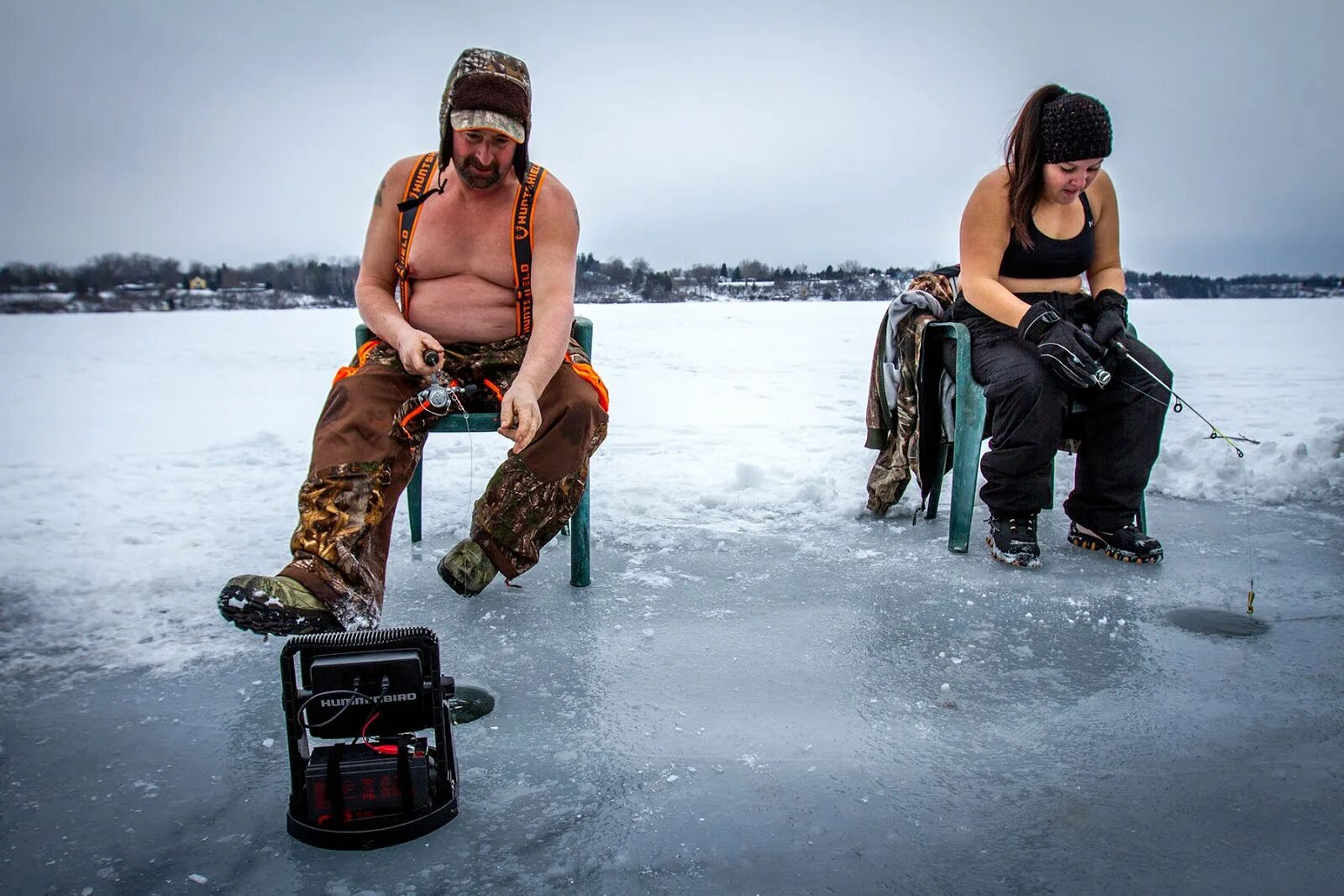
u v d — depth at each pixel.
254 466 4.73
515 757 1.91
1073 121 3.09
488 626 2.61
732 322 20.19
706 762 1.90
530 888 1.51
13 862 1.57
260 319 22.81
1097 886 1.52
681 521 3.69
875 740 1.99
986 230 3.34
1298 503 3.98
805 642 2.51
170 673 2.30
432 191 2.70
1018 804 1.75
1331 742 1.98
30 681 2.24
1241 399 7.33
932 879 1.54
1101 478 3.24
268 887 1.51
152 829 1.66
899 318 3.59
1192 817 1.71
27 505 3.84
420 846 1.61
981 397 3.27
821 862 1.58
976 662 2.39
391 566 3.11
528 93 2.61
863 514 3.80
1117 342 3.14
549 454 2.59
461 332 2.75
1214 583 3.01
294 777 1.63
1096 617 2.71
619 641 2.51
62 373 9.85
